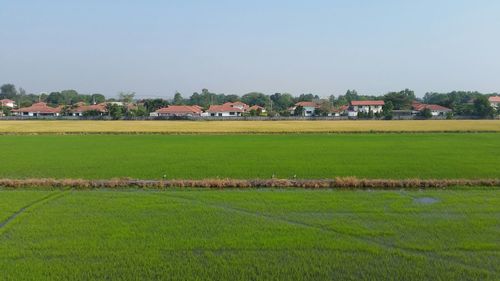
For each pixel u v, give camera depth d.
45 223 13.81
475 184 20.66
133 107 148.00
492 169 25.70
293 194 18.53
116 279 9.48
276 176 23.58
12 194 18.64
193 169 26.19
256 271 9.92
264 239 12.16
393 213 15.12
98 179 22.53
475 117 118.44
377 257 10.77
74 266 10.16
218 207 16.12
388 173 24.42
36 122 96.19
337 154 33.91
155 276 9.64
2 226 13.60
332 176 23.55
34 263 10.34
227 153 34.88
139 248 11.38
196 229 13.16
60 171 25.52
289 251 11.20
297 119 114.38
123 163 28.91
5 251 11.15
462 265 10.23
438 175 23.67
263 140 48.38
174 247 11.48
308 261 10.51
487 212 15.24
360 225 13.57
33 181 20.95
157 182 20.83
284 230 13.05
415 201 17.20
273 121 102.81
